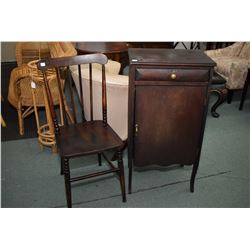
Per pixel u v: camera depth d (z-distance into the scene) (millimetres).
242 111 3174
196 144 1830
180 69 1591
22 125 2584
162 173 2188
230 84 3064
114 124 2154
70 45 2518
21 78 2289
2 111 2994
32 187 2006
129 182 1941
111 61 2686
